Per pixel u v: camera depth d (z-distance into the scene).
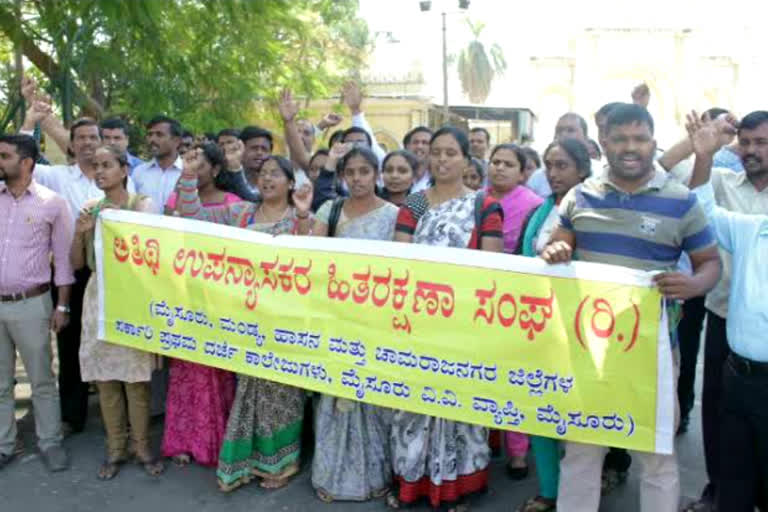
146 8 7.01
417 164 4.82
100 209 4.44
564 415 3.45
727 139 3.74
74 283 4.73
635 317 3.28
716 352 3.84
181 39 8.74
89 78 9.62
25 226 4.35
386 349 3.79
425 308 3.71
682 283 3.08
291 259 4.01
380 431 4.09
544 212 4.02
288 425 4.23
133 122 11.77
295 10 11.59
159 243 4.31
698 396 5.77
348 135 5.98
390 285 3.78
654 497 3.38
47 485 4.30
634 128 3.03
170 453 4.52
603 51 31.39
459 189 3.96
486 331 3.58
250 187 5.94
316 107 21.64
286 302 4.02
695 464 4.55
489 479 4.37
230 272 4.16
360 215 4.13
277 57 11.20
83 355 4.38
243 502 4.08
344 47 21.94
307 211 4.07
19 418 5.32
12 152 4.24
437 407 3.69
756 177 3.76
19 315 4.38
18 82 8.54
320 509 3.99
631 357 3.30
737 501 3.17
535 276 3.47
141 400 4.39
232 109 11.60
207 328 4.21
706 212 3.29
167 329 4.29
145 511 4.00
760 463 3.13
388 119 23.45
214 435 4.41
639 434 3.32
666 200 3.13
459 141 3.84
